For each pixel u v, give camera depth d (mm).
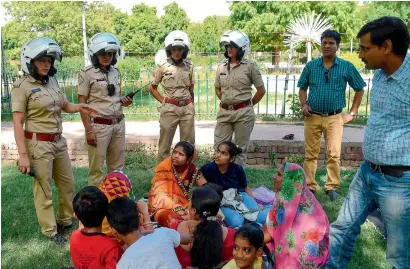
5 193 5688
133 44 27562
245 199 4305
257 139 7410
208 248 2967
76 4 20438
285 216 3389
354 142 7066
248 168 6797
